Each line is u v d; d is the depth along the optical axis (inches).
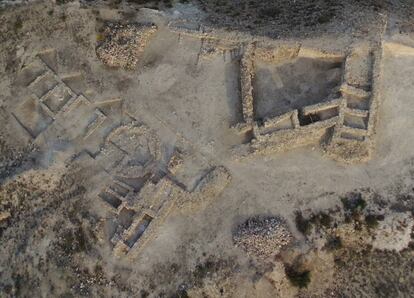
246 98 1250.0
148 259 1202.0
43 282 1238.9
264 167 1229.7
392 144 1232.2
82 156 1282.0
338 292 1162.6
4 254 1288.1
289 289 1159.0
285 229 1173.7
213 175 1229.7
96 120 1304.1
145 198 1227.2
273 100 1272.1
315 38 1269.7
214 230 1201.4
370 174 1210.6
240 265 1167.0
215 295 1163.3
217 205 1217.4
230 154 1243.2
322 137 1235.2
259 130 1230.3
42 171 1273.4
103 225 1230.3
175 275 1183.6
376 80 1221.7
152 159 1262.3
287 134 1221.1
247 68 1272.1
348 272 1163.9
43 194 1286.9
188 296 1168.2
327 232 1168.2
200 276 1173.1
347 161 1214.3
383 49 1263.5
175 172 1240.2
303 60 1293.1
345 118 1224.2
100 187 1256.2
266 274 1152.2
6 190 1300.4
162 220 1216.8
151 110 1298.0
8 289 1258.6
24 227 1284.4
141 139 1282.0
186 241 1201.4
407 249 1155.9
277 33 1298.0
